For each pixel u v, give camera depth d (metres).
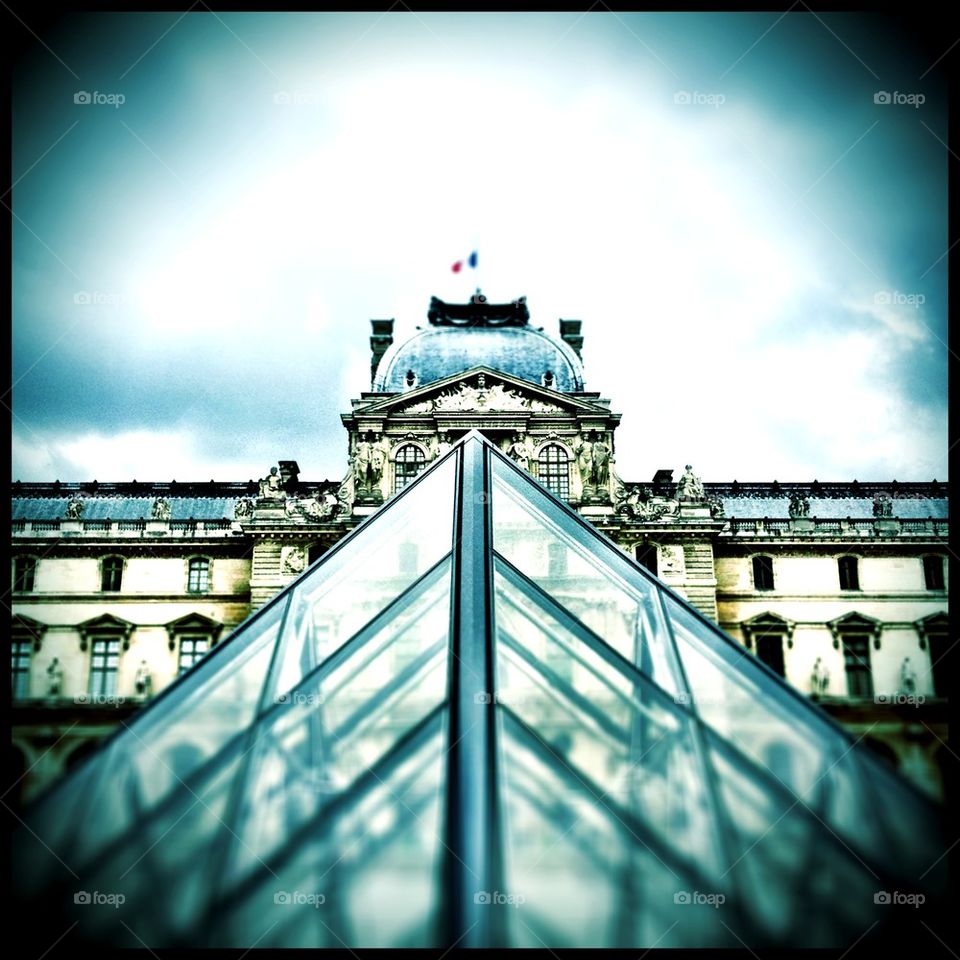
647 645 16.80
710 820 10.16
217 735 12.50
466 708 11.97
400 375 59.88
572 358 60.72
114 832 10.17
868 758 12.02
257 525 53.62
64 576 54.50
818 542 56.38
